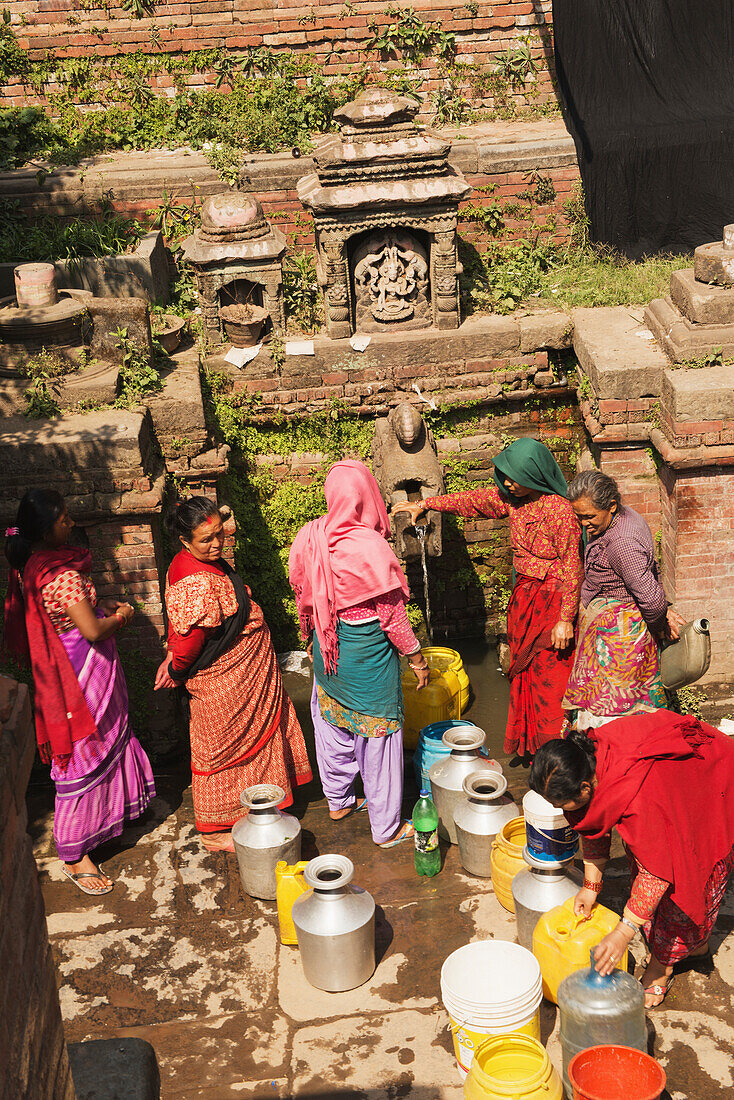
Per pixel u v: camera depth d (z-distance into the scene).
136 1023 4.15
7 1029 2.12
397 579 4.72
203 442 6.22
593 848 3.81
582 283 7.54
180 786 5.86
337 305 6.79
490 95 8.69
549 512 5.16
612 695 4.80
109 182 7.85
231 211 6.67
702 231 7.70
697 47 7.41
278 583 7.24
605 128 7.67
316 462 7.05
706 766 3.67
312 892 4.27
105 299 6.33
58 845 4.92
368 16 8.42
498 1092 3.31
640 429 6.29
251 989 4.30
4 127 8.24
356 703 4.88
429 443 6.52
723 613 6.19
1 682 2.45
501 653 6.97
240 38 8.45
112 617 4.93
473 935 4.48
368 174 6.52
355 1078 3.82
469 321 7.10
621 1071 3.36
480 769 4.98
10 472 5.64
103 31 8.38
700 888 3.64
